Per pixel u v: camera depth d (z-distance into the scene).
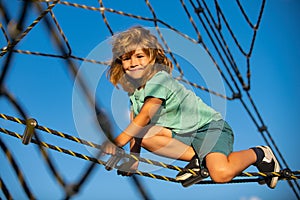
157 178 5.51
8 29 4.98
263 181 5.77
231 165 5.35
